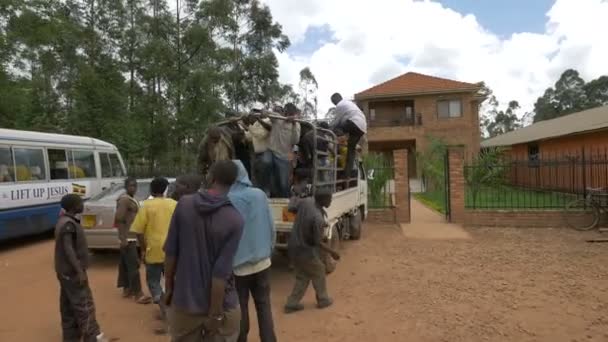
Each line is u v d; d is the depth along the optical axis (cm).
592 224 1224
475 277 745
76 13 2233
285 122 710
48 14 1941
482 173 1611
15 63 1908
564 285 690
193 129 2317
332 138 829
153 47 2258
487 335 509
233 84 2997
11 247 1086
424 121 3278
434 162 2431
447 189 1342
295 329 538
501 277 741
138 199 934
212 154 679
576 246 991
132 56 2345
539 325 534
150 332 541
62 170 1177
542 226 1255
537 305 602
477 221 1290
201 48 2383
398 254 935
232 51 2702
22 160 1058
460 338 502
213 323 298
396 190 1338
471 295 649
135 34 2322
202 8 2392
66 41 2073
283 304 635
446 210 1360
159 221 538
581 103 7069
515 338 500
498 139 3447
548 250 952
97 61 2183
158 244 534
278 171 711
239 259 427
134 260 653
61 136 1191
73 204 480
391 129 3319
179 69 2361
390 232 1193
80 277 471
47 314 608
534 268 798
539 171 2325
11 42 1809
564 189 1903
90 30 2188
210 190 324
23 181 1054
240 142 737
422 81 3416
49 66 2097
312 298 660
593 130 1728
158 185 548
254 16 3250
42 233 1207
